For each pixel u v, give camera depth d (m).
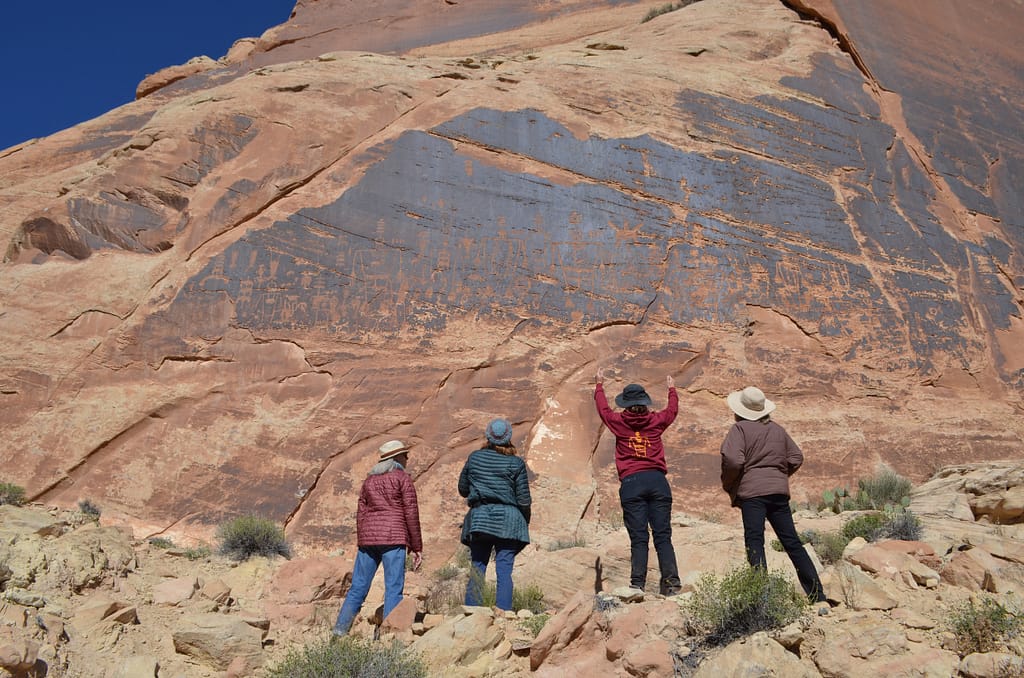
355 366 11.86
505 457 7.08
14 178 15.95
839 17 18.66
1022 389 13.86
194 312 11.89
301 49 24.80
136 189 12.98
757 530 6.01
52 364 11.30
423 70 15.98
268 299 12.12
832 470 12.18
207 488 10.63
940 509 10.12
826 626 5.32
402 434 11.48
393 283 12.65
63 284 12.06
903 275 14.63
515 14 25.06
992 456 12.76
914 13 19.31
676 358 12.86
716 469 11.90
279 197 13.09
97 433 10.83
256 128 13.77
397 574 6.59
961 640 5.11
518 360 12.38
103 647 5.79
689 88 16.00
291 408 11.43
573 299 13.09
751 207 14.65
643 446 6.78
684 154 14.92
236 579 7.99
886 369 13.48
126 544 8.16
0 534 7.02
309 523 10.55
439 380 11.98
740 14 20.02
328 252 12.67
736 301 13.57
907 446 12.59
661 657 5.26
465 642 5.81
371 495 6.77
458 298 12.77
